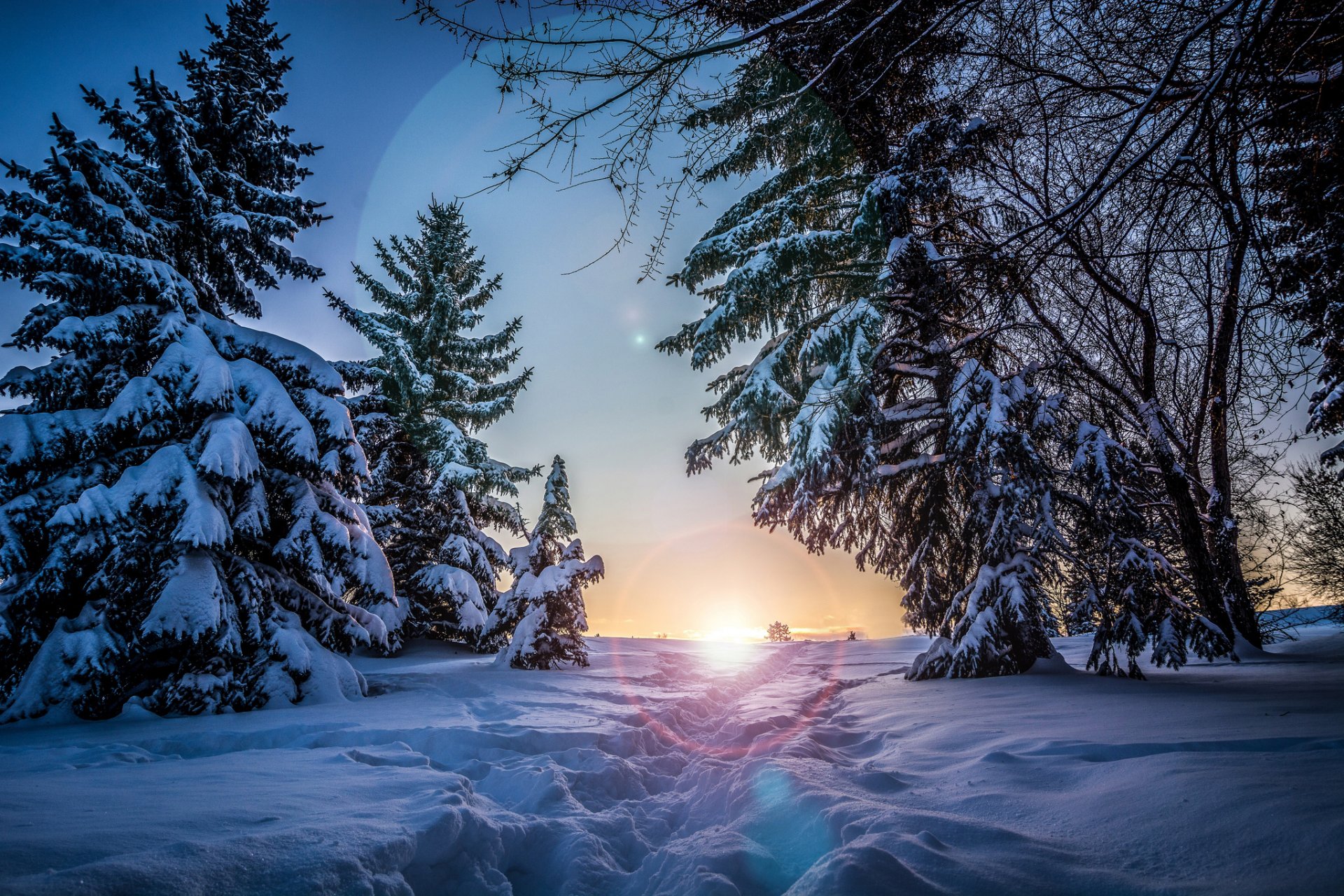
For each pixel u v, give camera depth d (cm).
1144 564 846
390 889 224
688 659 1444
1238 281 513
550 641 1234
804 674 1245
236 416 895
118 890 184
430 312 2189
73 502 812
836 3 358
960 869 207
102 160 929
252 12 1281
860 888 190
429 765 446
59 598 780
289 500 991
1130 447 1117
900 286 823
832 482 1049
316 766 407
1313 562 1795
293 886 202
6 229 860
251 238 1079
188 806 291
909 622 1171
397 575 1769
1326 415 663
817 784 322
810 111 427
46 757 475
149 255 959
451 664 1330
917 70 439
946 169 632
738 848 262
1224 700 543
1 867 198
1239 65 326
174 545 763
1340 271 506
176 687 748
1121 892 193
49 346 857
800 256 977
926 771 363
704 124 364
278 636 833
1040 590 889
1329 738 333
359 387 1842
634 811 376
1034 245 396
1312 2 361
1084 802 273
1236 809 236
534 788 379
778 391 1027
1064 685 728
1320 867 185
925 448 1135
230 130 1151
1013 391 886
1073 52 406
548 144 330
